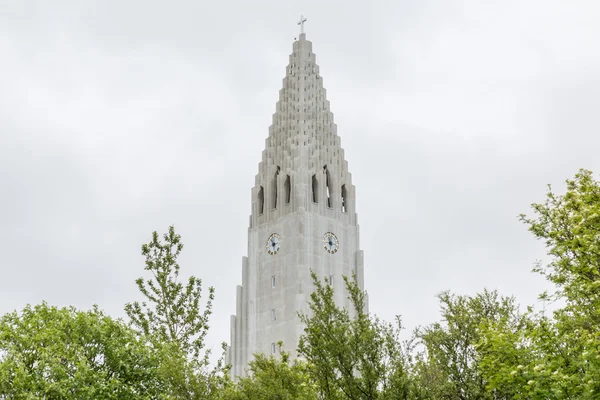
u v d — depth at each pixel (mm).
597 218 41469
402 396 48031
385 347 50562
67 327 51719
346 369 49812
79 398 47500
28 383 47188
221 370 52625
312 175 157375
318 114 163750
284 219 154000
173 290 58750
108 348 51062
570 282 43219
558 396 38188
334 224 156000
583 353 38344
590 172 44188
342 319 53000
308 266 149125
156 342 54094
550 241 44656
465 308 56562
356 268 156875
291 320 145875
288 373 52625
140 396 50094
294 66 167625
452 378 53125
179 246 60188
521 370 40281
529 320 46281
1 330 51688
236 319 154625
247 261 158000
